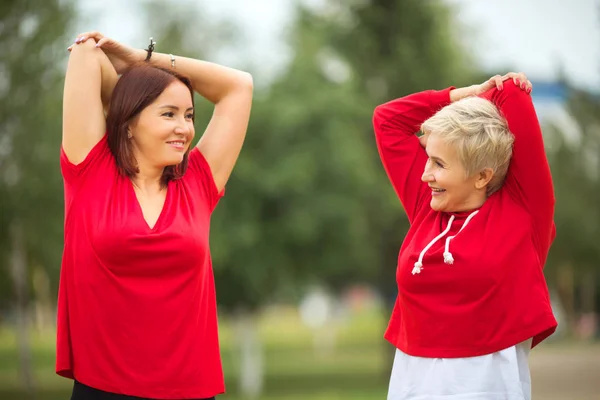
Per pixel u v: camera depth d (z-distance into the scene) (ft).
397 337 14.52
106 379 13.57
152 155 14.14
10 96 61.26
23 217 63.82
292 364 118.62
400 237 91.71
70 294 13.88
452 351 13.55
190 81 15.26
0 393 80.28
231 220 80.07
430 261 13.66
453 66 84.33
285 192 80.18
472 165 13.58
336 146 79.87
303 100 82.12
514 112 13.91
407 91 84.53
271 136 81.82
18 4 60.23
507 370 13.41
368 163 82.07
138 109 14.01
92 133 14.08
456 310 13.53
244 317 84.99
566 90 70.95
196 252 13.91
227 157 15.30
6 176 63.21
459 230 13.80
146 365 13.62
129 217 13.71
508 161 13.85
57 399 74.33
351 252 85.51
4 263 70.74
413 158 15.20
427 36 83.66
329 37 84.99
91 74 14.28
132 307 13.62
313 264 84.84
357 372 101.60
